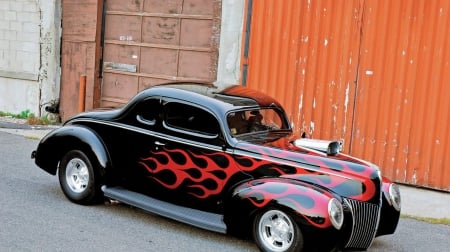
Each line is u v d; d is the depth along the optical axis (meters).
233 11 11.45
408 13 9.70
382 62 9.95
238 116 6.78
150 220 7.17
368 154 10.15
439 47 9.53
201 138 6.70
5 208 7.24
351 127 10.28
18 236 6.30
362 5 10.05
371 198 6.21
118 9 13.42
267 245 6.07
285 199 5.89
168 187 6.93
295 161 6.36
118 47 13.51
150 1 12.99
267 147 6.52
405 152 9.88
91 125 7.52
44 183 8.53
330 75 10.41
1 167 9.35
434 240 7.25
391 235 7.35
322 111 10.52
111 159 7.30
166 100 6.96
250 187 6.17
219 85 7.68
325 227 5.72
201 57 12.45
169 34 12.81
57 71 14.19
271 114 7.29
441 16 9.49
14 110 14.80
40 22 14.17
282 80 10.85
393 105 9.91
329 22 10.36
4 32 14.67
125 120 7.26
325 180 6.21
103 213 7.30
